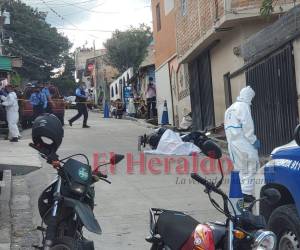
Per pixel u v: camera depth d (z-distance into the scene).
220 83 17.52
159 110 26.59
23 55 53.66
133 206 9.07
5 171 11.87
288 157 5.42
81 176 5.30
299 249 5.10
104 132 20.80
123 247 6.97
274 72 11.81
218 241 4.41
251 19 14.47
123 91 42.38
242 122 8.80
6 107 17.03
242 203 4.60
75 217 5.29
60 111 23.12
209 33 16.19
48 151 5.53
